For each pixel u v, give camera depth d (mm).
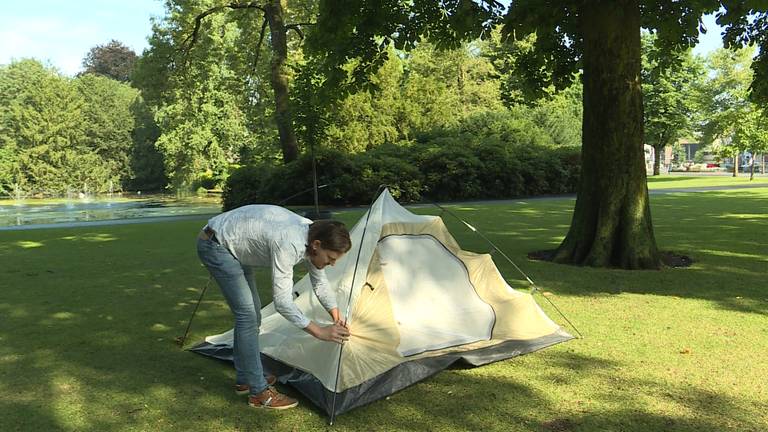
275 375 4168
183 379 4227
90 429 3432
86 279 7965
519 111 35312
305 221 3586
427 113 33375
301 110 19484
